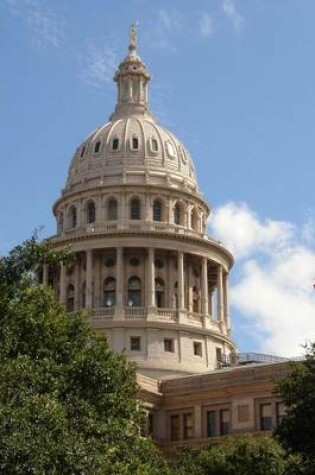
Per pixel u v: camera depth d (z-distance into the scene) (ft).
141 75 506.07
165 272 438.40
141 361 398.83
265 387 333.01
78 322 185.06
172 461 320.91
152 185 449.48
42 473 125.18
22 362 148.46
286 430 176.04
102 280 434.30
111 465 142.82
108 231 429.38
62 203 466.29
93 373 168.86
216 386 347.15
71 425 147.95
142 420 190.08
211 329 427.74
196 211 465.06
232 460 241.96
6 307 169.27
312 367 179.93
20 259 177.17
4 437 124.98
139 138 469.16
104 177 456.45
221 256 454.40
